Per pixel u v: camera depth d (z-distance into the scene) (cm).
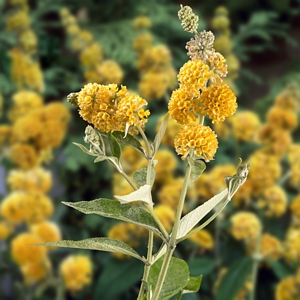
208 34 37
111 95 37
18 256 82
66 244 38
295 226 93
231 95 37
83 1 149
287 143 91
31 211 85
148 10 145
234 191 38
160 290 42
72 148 114
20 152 94
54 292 103
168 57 98
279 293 86
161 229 39
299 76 127
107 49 132
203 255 101
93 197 121
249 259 85
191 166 37
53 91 130
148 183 39
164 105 114
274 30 148
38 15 148
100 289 89
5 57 124
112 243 39
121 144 39
